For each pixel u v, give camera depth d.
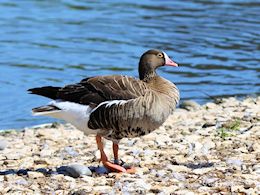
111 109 12.01
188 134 15.53
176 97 12.68
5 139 16.30
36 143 15.56
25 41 28.39
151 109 12.12
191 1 36.06
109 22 31.61
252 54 26.25
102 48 27.23
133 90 12.11
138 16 32.72
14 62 25.31
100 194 10.78
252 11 33.62
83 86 12.19
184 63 25.27
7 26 30.81
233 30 29.83
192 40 28.28
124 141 15.05
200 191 10.83
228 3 35.59
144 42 28.03
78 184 11.59
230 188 10.90
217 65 24.97
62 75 23.73
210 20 31.72
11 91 21.94
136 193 10.80
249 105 19.03
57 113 12.12
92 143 15.30
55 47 27.50
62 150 14.46
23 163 13.32
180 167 12.34
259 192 10.64
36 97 21.39
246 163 12.52
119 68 24.47
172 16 32.66
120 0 36.50
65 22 31.75
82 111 12.05
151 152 13.79
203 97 21.41
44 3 35.78
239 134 15.02
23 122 19.08
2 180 12.02
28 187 11.47
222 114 17.70
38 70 24.33
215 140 14.57
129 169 12.43
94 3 35.81
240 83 22.89
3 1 35.91
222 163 12.59
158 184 11.34
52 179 11.95
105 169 12.52
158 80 12.89
